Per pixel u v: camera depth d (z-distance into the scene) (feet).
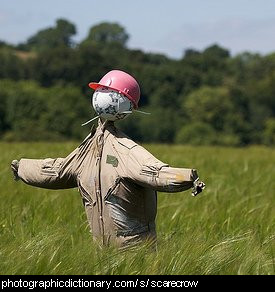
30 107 614.34
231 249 54.75
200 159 157.38
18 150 160.15
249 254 53.62
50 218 72.49
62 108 617.21
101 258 52.11
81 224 67.97
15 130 601.62
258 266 52.31
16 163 61.46
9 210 74.33
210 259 52.49
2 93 624.59
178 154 173.99
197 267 51.67
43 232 58.85
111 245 55.98
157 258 52.01
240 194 95.81
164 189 55.01
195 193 53.72
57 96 630.33
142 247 54.24
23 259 50.62
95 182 58.08
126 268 50.70
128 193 57.36
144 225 58.34
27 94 619.26
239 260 52.60
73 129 616.39
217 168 136.67
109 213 57.77
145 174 55.57
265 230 69.82
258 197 93.81
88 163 58.49
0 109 615.16
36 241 55.57
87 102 647.97
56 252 51.96
